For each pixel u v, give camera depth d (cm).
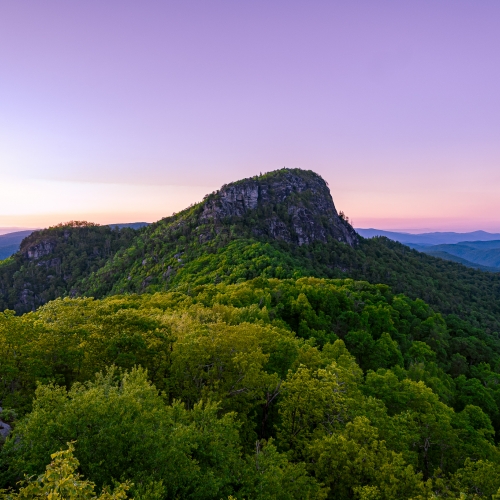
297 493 2183
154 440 1666
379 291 10619
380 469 2461
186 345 2909
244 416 2973
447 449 3475
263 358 3253
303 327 6738
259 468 2080
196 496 1680
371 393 4266
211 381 3089
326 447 2564
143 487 1486
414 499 2180
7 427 1939
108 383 2072
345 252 19762
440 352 8538
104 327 3058
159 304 6488
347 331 7719
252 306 5969
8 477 1489
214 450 1928
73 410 1612
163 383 2980
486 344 10138
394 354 6944
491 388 6969
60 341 2747
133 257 19225
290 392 3095
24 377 2575
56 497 1053
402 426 3266
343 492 2506
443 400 5459
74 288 19638
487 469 2697
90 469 1488
